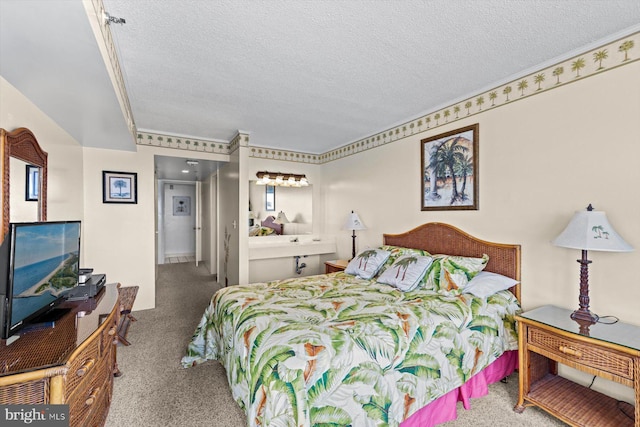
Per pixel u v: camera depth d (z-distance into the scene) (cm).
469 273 232
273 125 357
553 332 170
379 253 301
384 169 368
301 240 489
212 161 432
